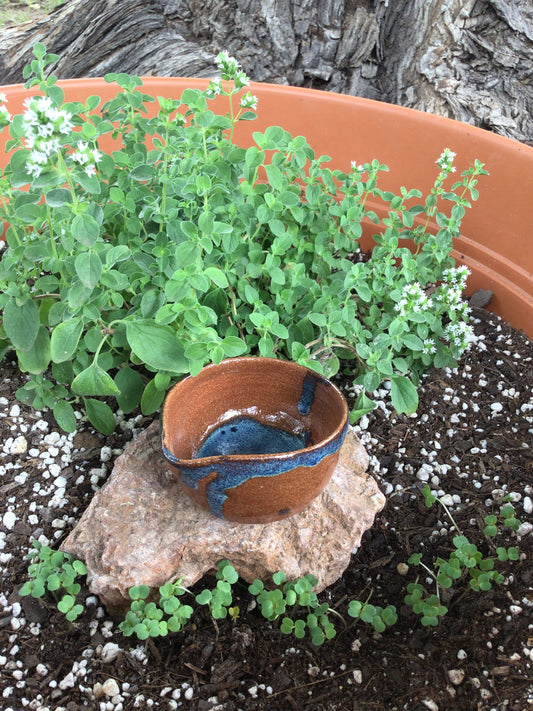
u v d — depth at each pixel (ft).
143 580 4.98
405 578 5.57
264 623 5.25
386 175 8.38
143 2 11.11
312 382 5.32
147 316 5.47
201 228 4.94
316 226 7.05
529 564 5.49
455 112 9.82
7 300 5.56
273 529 5.20
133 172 5.59
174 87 8.41
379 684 4.81
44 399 6.19
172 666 4.96
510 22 9.75
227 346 5.03
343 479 5.69
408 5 10.24
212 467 4.40
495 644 4.96
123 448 6.35
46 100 4.27
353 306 6.07
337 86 10.84
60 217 5.30
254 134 6.15
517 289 7.73
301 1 10.46
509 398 7.03
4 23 16.03
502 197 7.61
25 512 5.85
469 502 6.09
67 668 4.93
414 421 6.81
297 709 4.69
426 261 7.21
